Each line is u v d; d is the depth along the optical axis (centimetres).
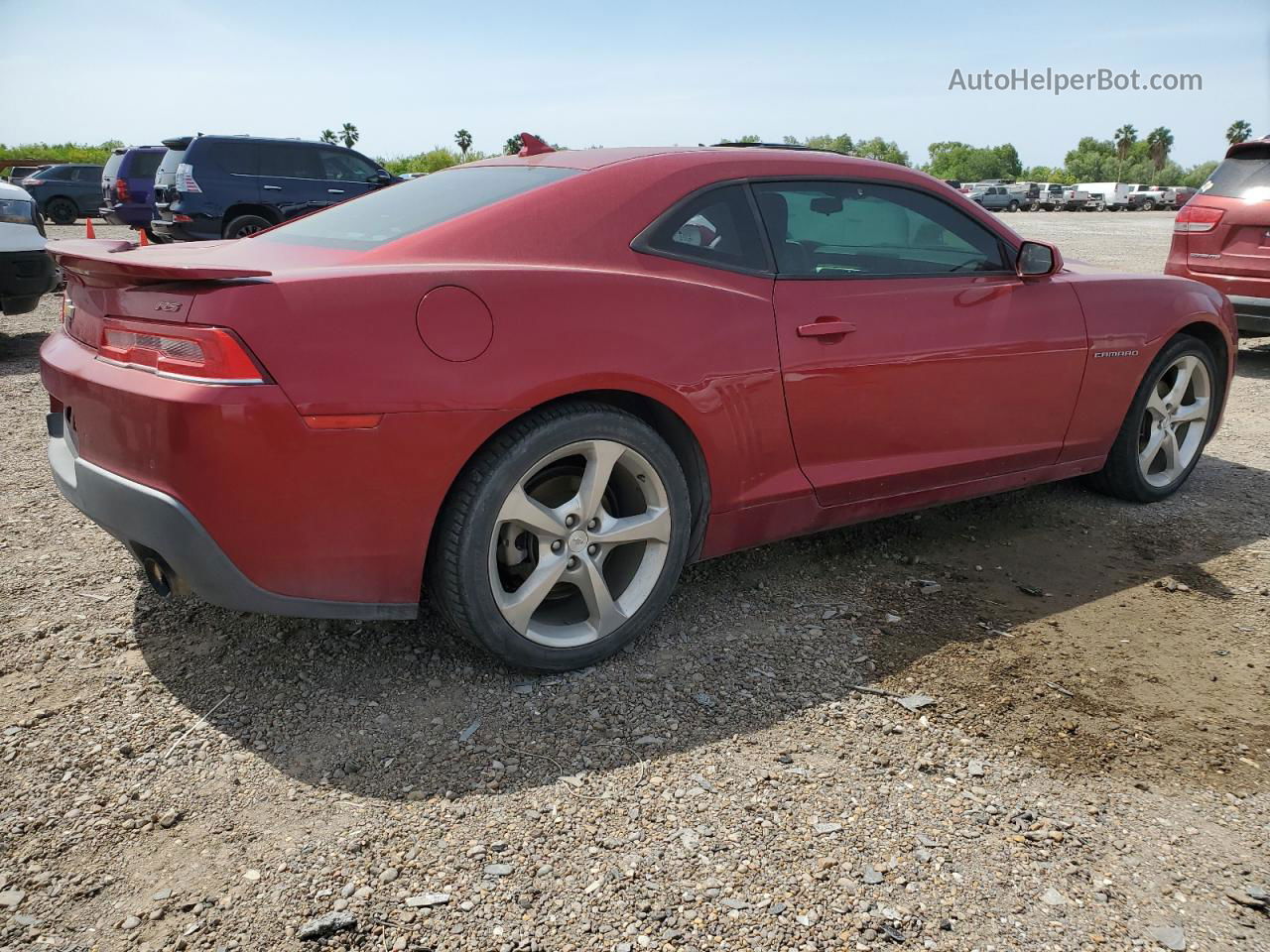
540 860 193
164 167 1377
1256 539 378
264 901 181
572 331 242
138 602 304
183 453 211
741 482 284
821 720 246
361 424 218
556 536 251
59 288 734
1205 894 188
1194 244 718
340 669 265
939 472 332
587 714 246
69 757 225
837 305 295
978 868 193
